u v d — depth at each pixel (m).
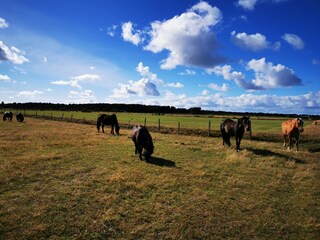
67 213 7.66
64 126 33.12
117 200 8.58
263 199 9.05
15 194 8.75
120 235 6.73
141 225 7.16
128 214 7.73
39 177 10.55
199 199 8.90
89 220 7.31
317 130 28.00
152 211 7.95
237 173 11.92
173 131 29.67
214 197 9.12
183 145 18.38
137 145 14.17
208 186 10.13
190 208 8.21
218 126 34.78
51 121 44.44
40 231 6.66
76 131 26.38
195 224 7.34
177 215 7.76
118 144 18.11
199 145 18.52
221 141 21.69
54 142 18.23
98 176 10.85
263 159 14.39
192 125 36.56
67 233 6.70
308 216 7.89
